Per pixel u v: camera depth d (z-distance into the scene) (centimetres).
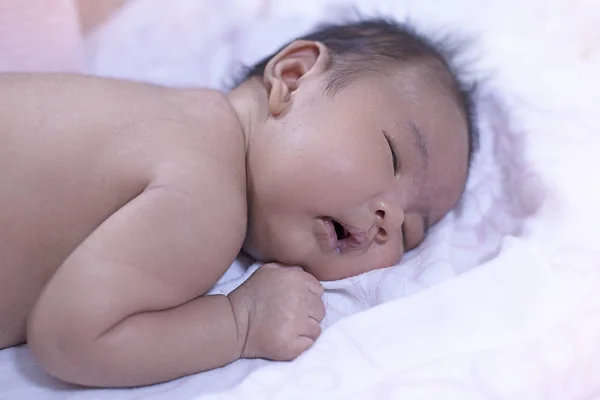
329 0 155
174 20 150
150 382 91
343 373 88
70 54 143
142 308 88
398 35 122
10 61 139
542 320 94
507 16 153
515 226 113
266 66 116
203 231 92
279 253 107
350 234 107
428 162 110
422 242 117
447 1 156
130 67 146
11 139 94
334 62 113
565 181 114
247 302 98
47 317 84
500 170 126
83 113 96
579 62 146
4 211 92
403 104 109
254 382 89
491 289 97
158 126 98
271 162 103
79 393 91
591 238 106
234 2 153
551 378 88
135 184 94
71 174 94
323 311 100
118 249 87
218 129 102
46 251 95
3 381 94
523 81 140
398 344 91
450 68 124
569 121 127
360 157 103
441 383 86
